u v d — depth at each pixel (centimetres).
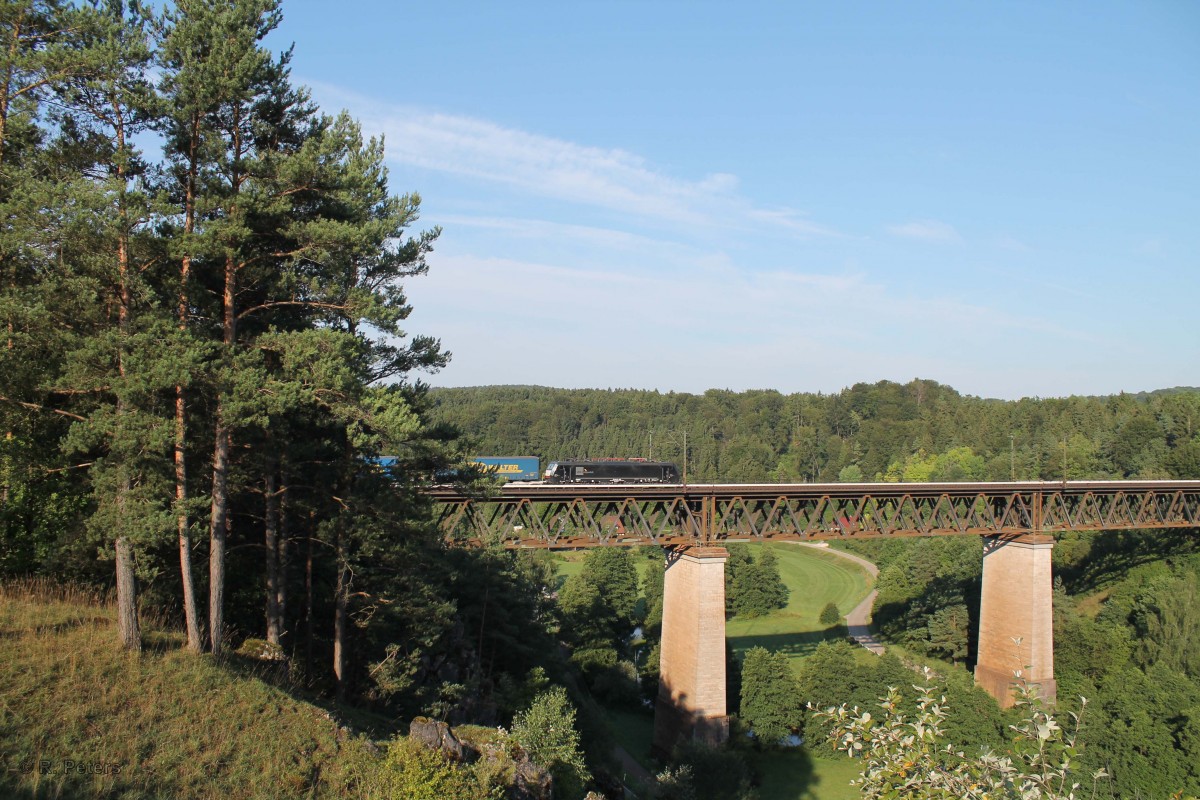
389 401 2197
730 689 5825
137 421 1814
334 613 3105
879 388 18212
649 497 4775
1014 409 14938
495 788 1869
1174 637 5469
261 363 2180
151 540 1847
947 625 6775
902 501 5550
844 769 4800
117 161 1898
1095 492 6169
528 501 4581
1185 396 11700
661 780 3803
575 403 18738
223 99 2078
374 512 2530
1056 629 6088
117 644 1972
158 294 2064
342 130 2467
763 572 8950
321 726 1995
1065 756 1027
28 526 2545
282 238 2328
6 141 2039
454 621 4088
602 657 6312
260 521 2864
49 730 1598
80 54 1789
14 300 1752
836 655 5366
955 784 1052
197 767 1659
